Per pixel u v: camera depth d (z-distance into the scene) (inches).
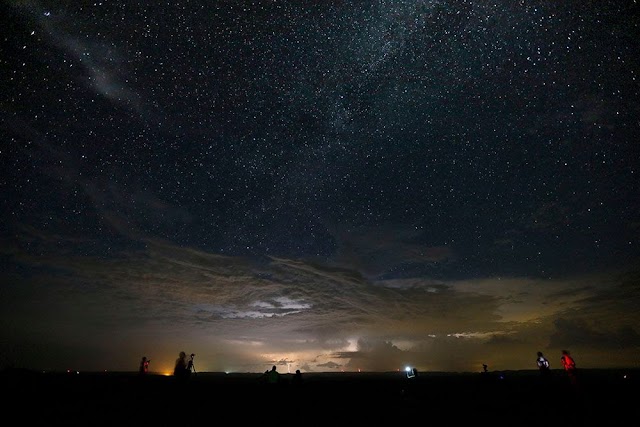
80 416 385.7
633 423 347.6
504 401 582.2
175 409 472.4
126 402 513.0
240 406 539.8
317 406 566.6
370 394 811.4
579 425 347.9
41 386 616.7
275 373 714.8
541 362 667.4
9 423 337.7
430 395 761.6
